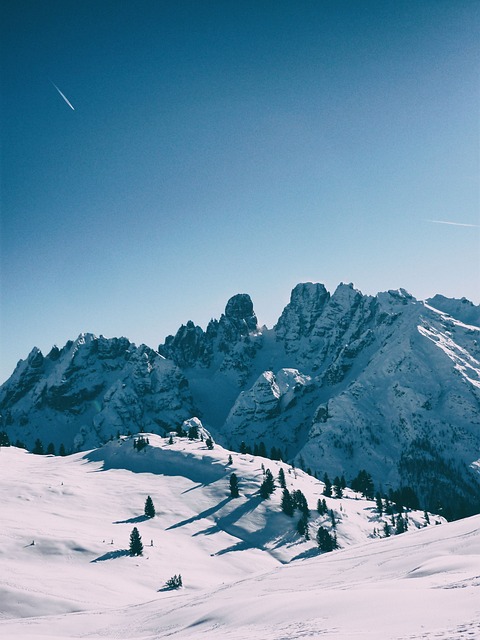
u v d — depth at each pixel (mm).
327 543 128375
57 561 94500
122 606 69812
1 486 154750
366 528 149875
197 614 43219
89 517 136375
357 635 19094
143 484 181125
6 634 52656
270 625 26375
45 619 60156
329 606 26719
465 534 49500
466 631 16469
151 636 39812
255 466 195250
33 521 118500
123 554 102750
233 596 49594
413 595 25000
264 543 133250
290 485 178500
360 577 44125
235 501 159750
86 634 50250
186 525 142125
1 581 75938
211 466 194000
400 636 17672
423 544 52125
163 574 95812
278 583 51531
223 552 122938
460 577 30062
